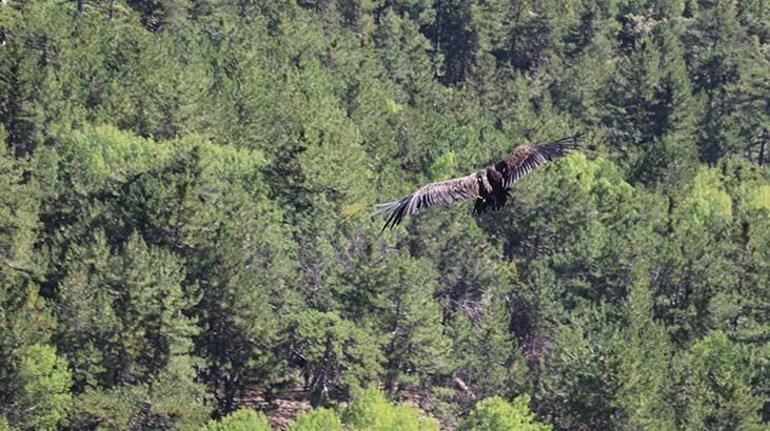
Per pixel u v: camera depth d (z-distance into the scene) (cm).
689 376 13000
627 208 18025
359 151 17712
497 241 17225
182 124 17912
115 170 14850
